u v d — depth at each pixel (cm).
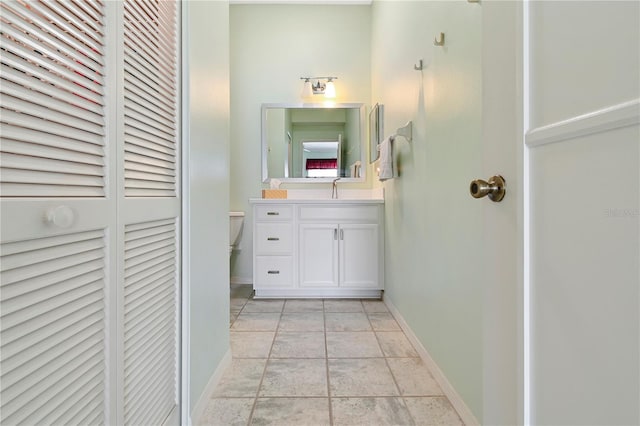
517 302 62
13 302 53
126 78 84
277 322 232
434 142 158
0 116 51
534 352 58
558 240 53
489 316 73
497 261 70
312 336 208
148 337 97
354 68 336
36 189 58
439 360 153
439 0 150
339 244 283
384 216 282
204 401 136
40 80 58
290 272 284
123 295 83
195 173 127
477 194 69
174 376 115
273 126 336
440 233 151
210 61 145
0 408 51
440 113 150
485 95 74
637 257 41
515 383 64
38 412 58
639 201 41
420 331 181
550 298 55
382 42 280
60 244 63
